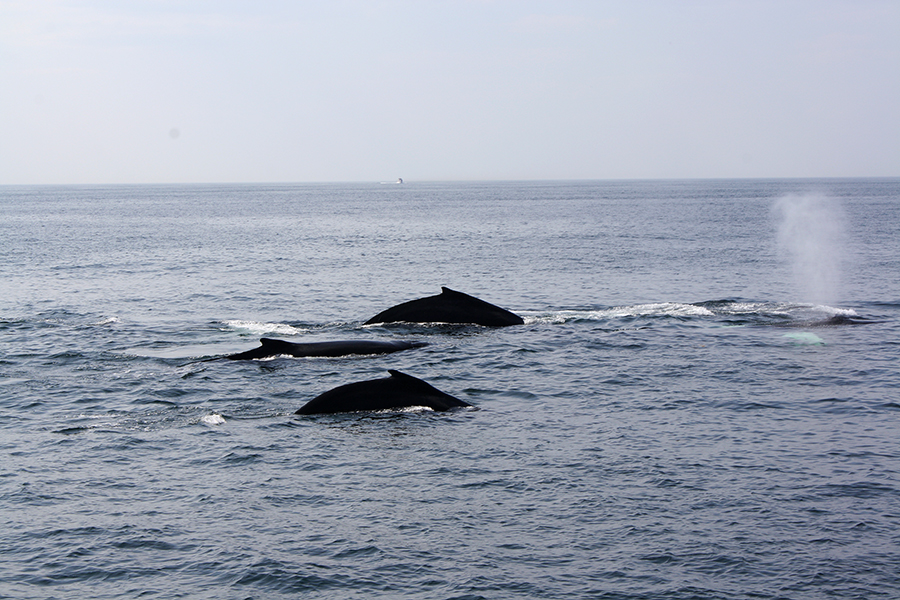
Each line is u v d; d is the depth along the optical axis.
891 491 19.98
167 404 28.17
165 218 185.62
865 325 41.81
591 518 18.66
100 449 23.42
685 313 45.25
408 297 55.28
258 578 16.11
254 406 27.91
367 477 21.20
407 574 16.28
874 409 27.03
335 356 35.28
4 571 16.36
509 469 21.67
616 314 45.31
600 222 150.88
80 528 18.27
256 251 93.31
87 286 61.41
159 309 50.03
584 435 24.52
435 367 33.50
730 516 18.67
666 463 22.00
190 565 16.66
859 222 139.00
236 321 44.41
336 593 15.62
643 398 28.64
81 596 15.48
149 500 19.78
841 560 16.66
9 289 59.81
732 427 25.19
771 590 15.62
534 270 70.94
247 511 19.16
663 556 16.89
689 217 167.12
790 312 45.41
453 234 122.12
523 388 30.16
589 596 15.48
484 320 42.81
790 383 30.50
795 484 20.47
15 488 20.45
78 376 32.09
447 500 19.72
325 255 87.62
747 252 86.25
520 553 17.08
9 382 31.16
